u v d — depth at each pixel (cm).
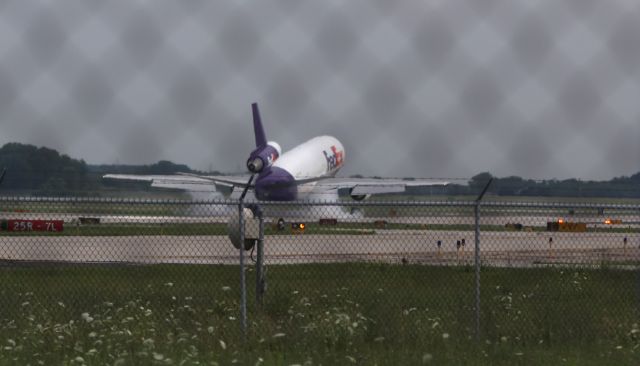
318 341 5638
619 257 14462
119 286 8675
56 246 14462
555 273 10681
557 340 6106
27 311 6694
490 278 10069
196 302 7469
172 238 16500
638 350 5697
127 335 5512
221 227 19688
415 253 14500
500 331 6391
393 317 6575
